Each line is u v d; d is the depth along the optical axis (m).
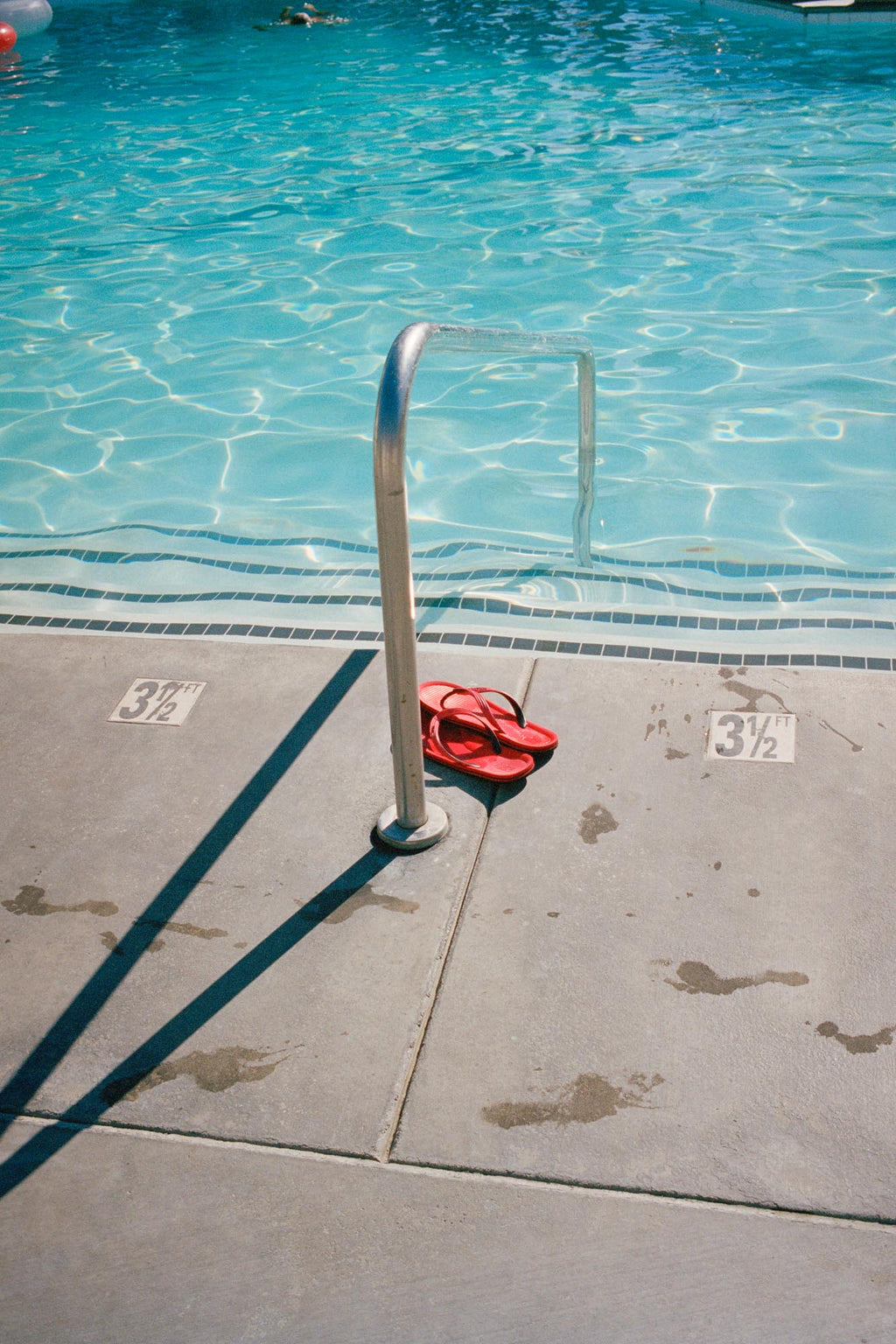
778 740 2.41
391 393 1.79
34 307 6.72
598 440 4.88
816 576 3.65
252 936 2.05
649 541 4.07
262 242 7.57
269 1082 1.78
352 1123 1.71
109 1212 1.62
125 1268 1.54
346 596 3.40
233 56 13.49
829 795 2.26
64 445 5.10
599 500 4.40
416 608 3.22
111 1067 1.83
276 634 3.00
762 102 9.95
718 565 3.80
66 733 2.63
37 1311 1.50
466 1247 1.54
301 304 6.56
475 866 2.17
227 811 2.35
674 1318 1.44
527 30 13.88
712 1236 1.53
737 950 1.95
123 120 10.95
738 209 7.51
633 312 6.14
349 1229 1.57
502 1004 1.88
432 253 7.18
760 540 4.03
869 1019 1.81
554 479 4.61
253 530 4.26
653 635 3.06
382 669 2.79
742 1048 1.78
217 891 2.15
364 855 2.21
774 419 4.96
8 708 2.73
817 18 12.59
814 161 8.31
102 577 3.84
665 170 8.40
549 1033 1.83
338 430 5.13
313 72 12.38
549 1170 1.63
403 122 10.20
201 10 16.97
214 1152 1.69
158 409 5.42
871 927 1.97
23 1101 1.78
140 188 8.91
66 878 2.21
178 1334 1.46
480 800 2.33
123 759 2.53
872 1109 1.67
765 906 2.03
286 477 4.73
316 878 2.17
